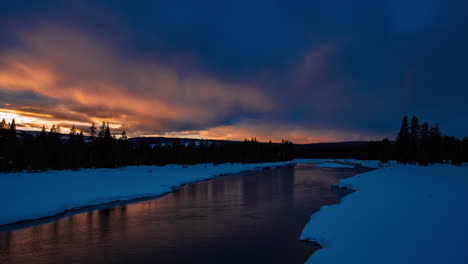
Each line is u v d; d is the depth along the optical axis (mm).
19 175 33969
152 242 13336
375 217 13195
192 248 12406
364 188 25234
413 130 76750
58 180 30641
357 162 133500
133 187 30766
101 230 15508
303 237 13203
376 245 9562
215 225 16406
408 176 32688
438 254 7996
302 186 36312
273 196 27625
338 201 23766
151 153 86062
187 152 91875
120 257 11422
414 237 9664
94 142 67500
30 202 20000
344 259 8867
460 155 70688
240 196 28062
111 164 65500
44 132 56250
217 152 105062
